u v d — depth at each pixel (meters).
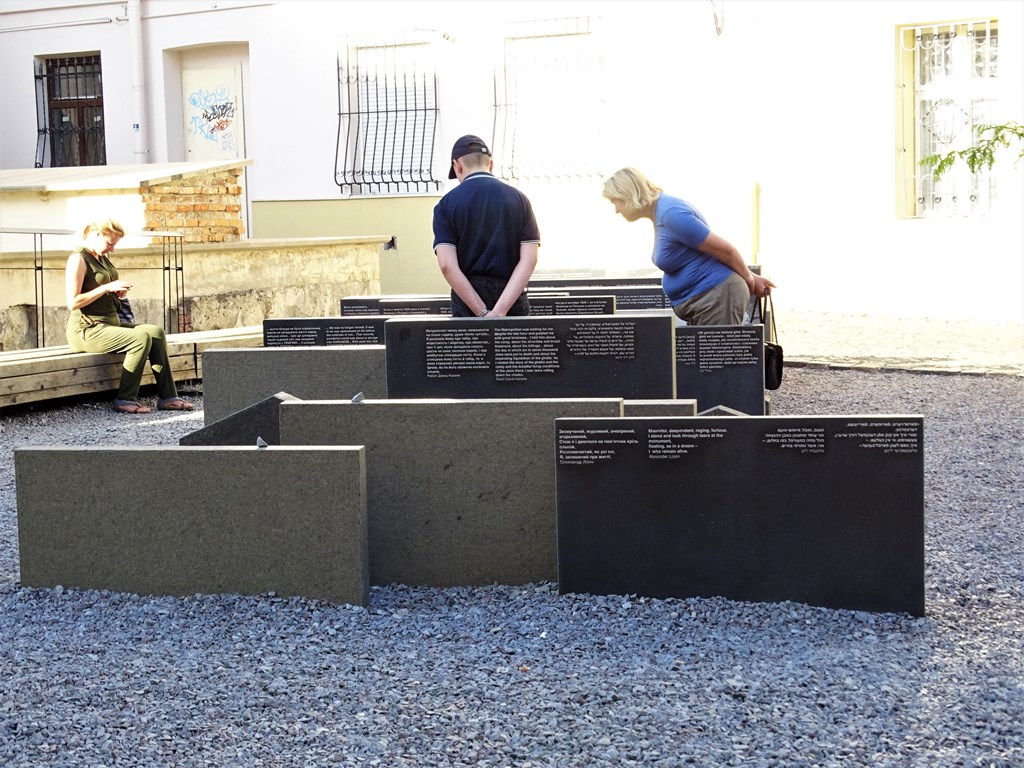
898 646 4.12
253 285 12.44
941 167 12.47
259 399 6.87
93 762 3.32
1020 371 9.88
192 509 4.65
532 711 3.60
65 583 4.78
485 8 15.00
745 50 14.02
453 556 4.88
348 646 4.20
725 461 4.48
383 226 15.50
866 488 4.40
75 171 12.86
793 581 4.47
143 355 9.21
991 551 5.27
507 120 15.07
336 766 3.28
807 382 9.71
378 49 15.64
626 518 4.56
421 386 5.73
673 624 4.33
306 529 4.59
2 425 8.65
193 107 16.97
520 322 5.67
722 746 3.35
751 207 14.15
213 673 3.96
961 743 3.36
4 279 10.59
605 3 14.49
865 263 13.75
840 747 3.33
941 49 13.33
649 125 14.48
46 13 17.38
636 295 9.15
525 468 4.82
